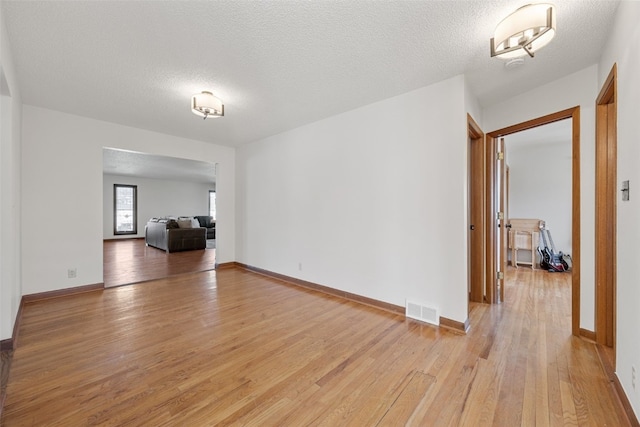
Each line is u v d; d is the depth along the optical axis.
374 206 3.04
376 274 3.02
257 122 3.73
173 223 7.01
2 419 1.38
